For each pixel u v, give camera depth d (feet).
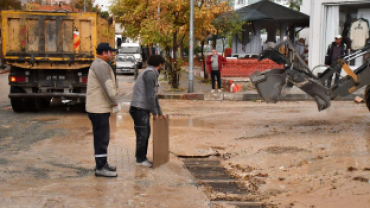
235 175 18.42
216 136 25.96
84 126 29.40
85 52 34.58
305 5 77.51
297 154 21.63
